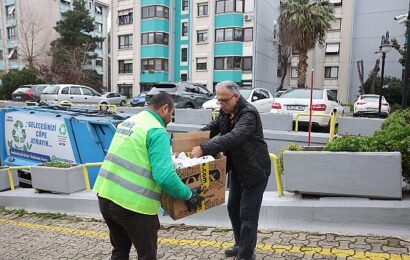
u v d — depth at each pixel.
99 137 7.46
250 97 14.80
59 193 6.48
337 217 4.37
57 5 50.69
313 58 40.91
